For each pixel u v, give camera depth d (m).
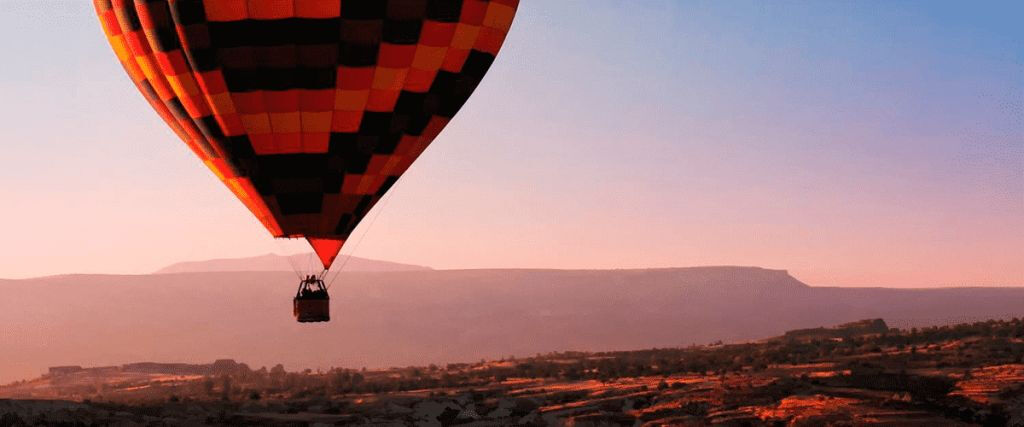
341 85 30.75
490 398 67.31
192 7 30.17
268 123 31.05
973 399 46.38
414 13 30.53
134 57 31.77
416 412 60.44
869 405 47.12
